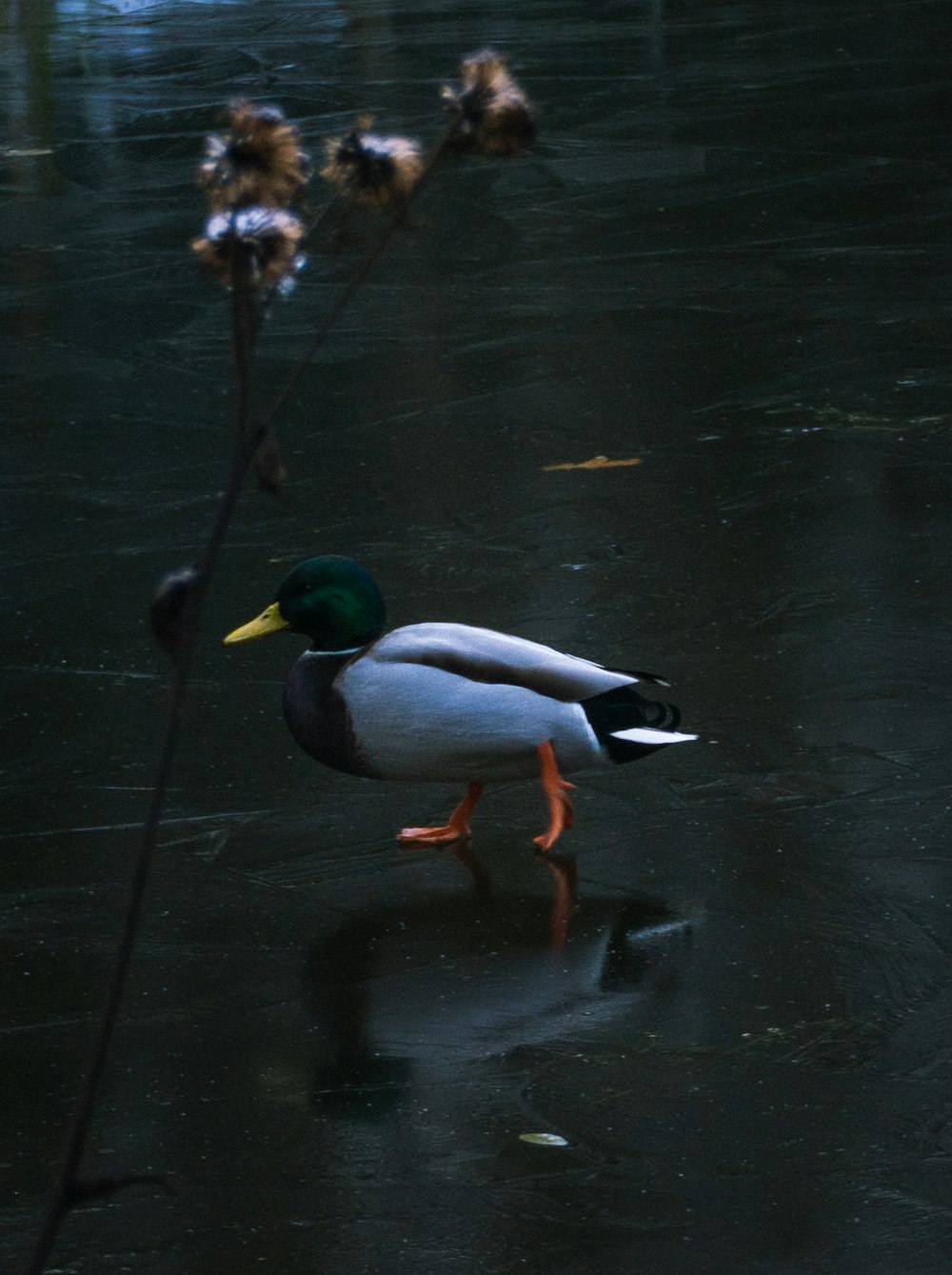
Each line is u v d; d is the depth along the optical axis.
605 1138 5.56
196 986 6.66
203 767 8.57
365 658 7.29
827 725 8.65
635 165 21.11
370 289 16.88
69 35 33.44
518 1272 4.90
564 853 7.59
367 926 7.06
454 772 7.43
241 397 2.09
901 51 27.36
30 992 6.63
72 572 11.16
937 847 7.45
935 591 10.23
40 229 19.73
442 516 11.83
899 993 6.39
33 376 15.02
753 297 16.17
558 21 32.22
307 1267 4.96
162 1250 5.06
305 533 11.65
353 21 33.34
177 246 18.80
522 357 14.91
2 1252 5.05
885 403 13.52
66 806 8.22
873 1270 4.85
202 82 27.73
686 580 10.59
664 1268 4.89
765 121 23.05
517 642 7.38
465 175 20.78
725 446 12.85
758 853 7.48
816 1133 5.53
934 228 18.11
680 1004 6.38
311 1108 5.80
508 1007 6.41
